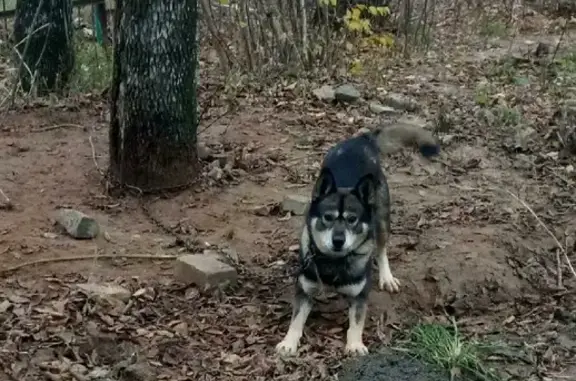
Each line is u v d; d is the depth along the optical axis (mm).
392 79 7434
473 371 4180
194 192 5355
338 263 4277
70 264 4703
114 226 5039
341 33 7891
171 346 4254
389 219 4703
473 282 4727
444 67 7941
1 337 4184
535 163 5953
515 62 8102
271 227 5102
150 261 4777
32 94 6434
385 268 4684
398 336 4422
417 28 8539
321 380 4145
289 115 6469
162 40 5160
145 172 5285
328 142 6078
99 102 6523
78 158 5672
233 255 4836
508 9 10711
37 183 5367
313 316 4523
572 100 6805
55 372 4035
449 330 4465
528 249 5004
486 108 6742
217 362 4203
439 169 5805
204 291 4574
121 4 5195
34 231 4922
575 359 4324
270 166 5734
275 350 4277
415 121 6379
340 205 4258
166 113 5238
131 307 4445
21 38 6551
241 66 7145
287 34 7219
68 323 4309
